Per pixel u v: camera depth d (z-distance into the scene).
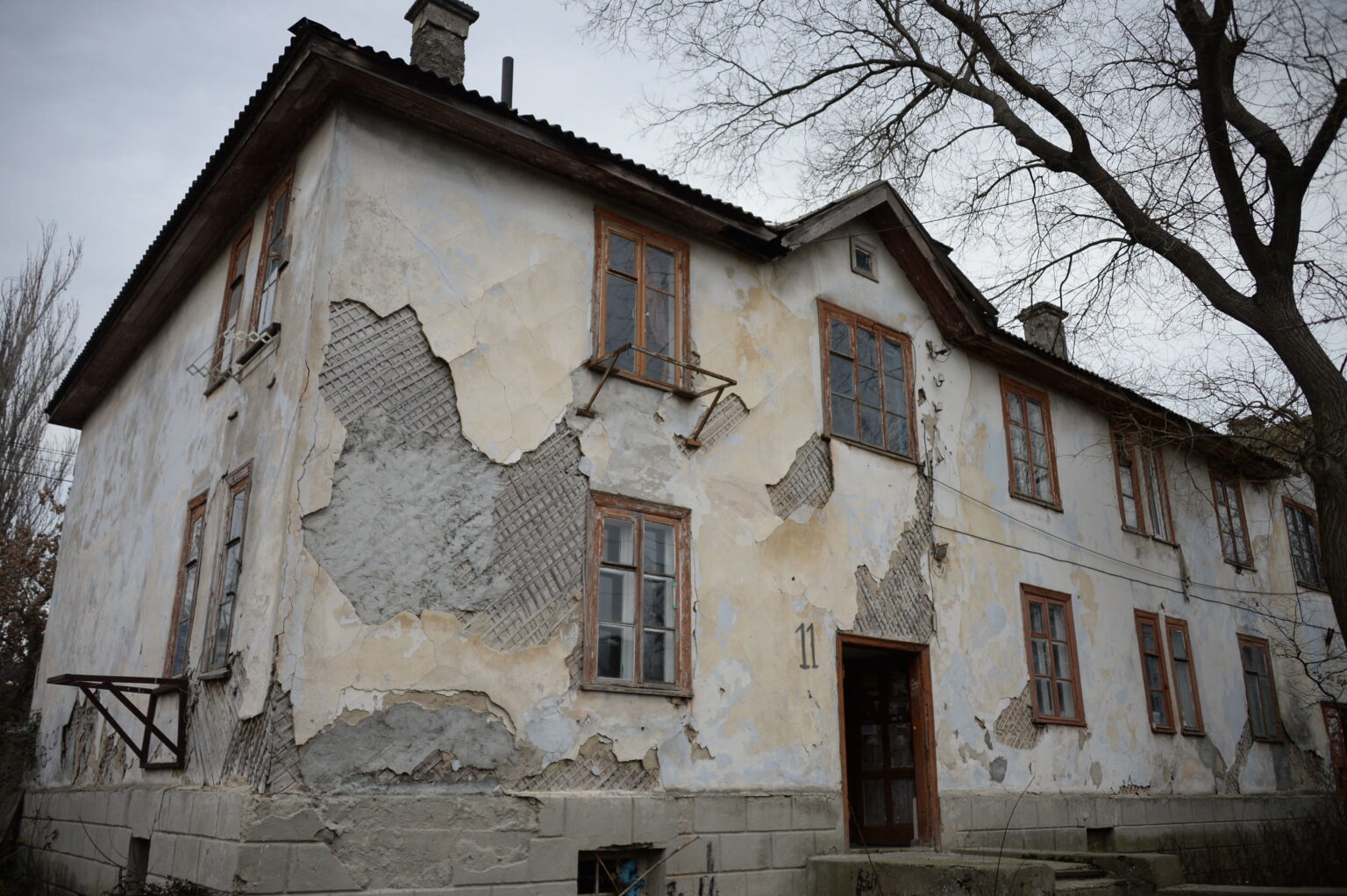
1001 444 13.67
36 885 11.64
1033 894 8.32
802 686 10.18
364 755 7.24
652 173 9.74
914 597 11.70
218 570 8.63
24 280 24.45
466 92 8.48
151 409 12.02
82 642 12.56
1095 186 12.38
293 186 8.91
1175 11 10.98
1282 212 11.40
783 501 10.63
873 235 12.76
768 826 9.45
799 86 13.96
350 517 7.61
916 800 11.24
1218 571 17.50
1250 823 15.87
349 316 7.99
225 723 7.65
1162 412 15.83
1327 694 18.06
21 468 23.17
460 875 7.41
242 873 6.55
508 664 8.12
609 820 8.31
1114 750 13.87
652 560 9.37
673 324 10.22
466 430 8.38
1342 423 11.09
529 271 9.15
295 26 7.82
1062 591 13.91
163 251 11.05
